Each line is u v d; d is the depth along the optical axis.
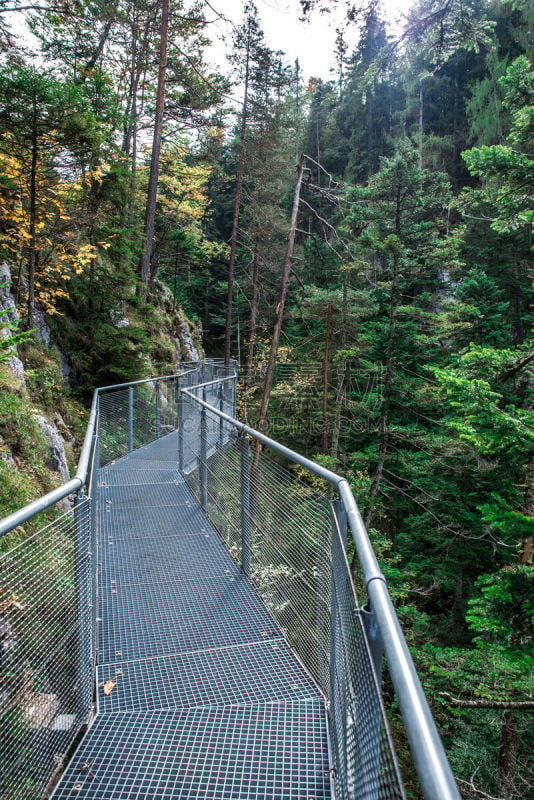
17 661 1.76
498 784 8.27
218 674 2.90
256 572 3.95
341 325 18.53
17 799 1.73
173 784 2.08
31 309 8.50
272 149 20.72
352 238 17.12
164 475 7.51
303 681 2.82
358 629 1.34
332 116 38.06
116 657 3.07
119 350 10.35
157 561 4.46
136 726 2.46
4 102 7.61
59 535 2.18
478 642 7.50
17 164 8.45
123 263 11.74
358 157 36.41
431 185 14.84
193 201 25.73
